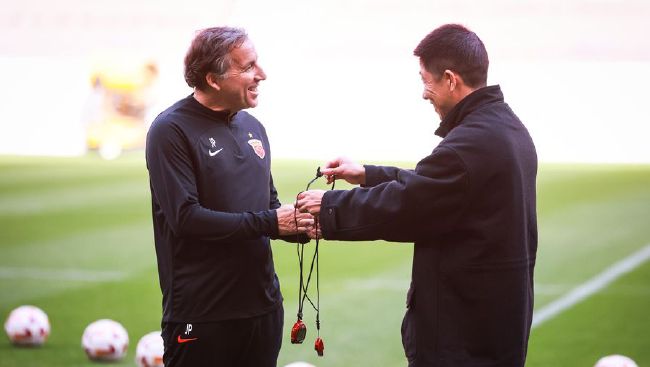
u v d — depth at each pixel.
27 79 77.56
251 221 13.51
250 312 14.24
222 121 14.32
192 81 14.01
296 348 23.55
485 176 12.55
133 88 74.19
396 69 79.81
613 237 38.22
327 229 13.15
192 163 13.84
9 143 76.38
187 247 13.92
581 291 29.81
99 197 49.88
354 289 30.22
